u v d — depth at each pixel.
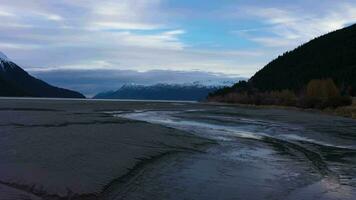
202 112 67.56
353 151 27.75
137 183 16.69
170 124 42.72
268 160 23.44
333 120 55.22
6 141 23.11
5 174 15.91
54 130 29.53
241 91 152.50
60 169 17.28
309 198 15.80
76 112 55.62
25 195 13.90
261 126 44.28
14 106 67.00
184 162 21.34
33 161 18.23
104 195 14.90
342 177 19.50
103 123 37.75
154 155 22.38
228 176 18.81
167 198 15.00
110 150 22.33
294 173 20.12
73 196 14.44
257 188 16.95
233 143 29.58
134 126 35.41
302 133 38.28
